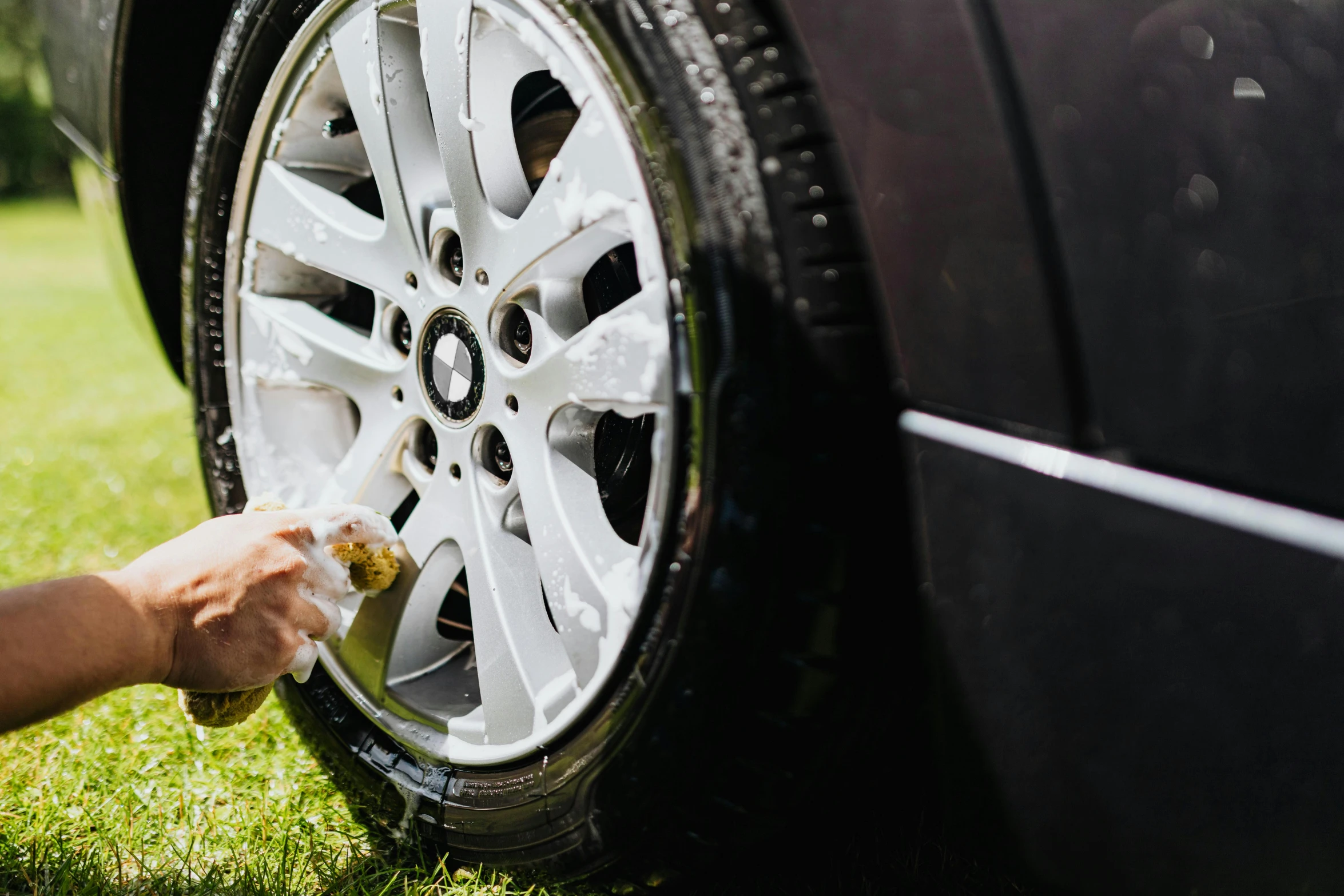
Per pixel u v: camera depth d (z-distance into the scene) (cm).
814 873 127
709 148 98
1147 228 85
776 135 96
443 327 132
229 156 152
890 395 96
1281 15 84
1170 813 89
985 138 88
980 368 91
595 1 104
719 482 97
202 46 160
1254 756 86
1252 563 84
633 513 132
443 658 148
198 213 158
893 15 92
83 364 450
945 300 91
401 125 133
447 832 129
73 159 192
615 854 112
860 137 94
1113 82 86
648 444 128
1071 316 87
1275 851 87
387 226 136
